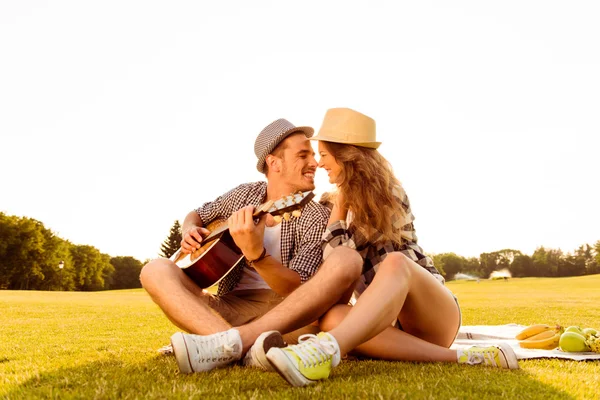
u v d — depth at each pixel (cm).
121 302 1819
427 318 309
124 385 233
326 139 343
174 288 299
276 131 384
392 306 262
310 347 234
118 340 541
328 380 240
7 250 7206
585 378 258
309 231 353
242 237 299
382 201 330
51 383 247
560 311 1138
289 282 317
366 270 344
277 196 393
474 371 265
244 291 371
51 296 2580
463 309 1232
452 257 12656
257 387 228
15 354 416
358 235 338
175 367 285
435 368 273
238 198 405
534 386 230
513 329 559
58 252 8069
